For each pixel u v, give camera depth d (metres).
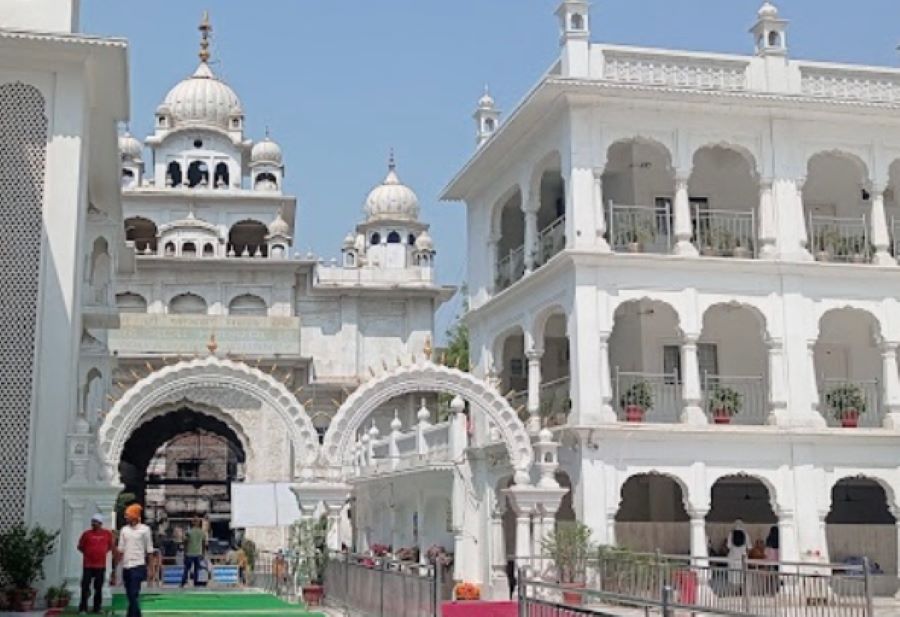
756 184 24.11
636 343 24.62
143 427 41.03
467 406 26.78
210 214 48.69
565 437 22.17
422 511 28.23
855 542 23.69
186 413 41.09
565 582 19.59
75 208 17.52
